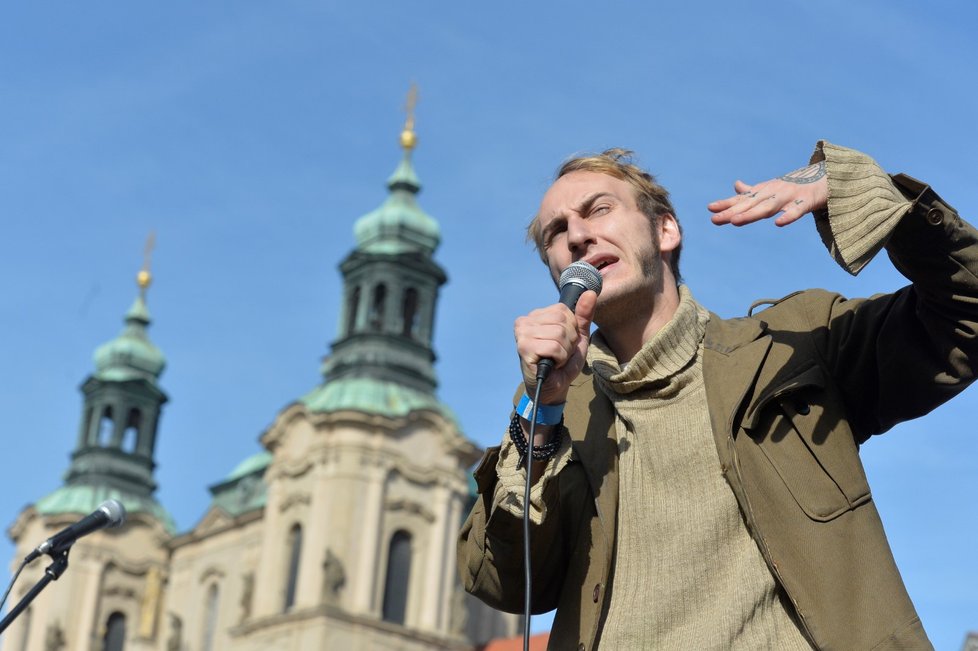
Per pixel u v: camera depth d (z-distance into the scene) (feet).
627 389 13.00
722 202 11.88
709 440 12.51
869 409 12.95
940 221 11.71
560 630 12.77
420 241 234.38
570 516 13.08
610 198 13.64
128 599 229.04
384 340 221.05
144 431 244.42
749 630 11.79
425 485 208.54
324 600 195.00
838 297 13.21
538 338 12.01
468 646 202.80
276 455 212.84
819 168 11.95
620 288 13.23
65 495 234.58
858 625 11.39
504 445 12.62
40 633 223.30
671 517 12.46
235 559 221.25
